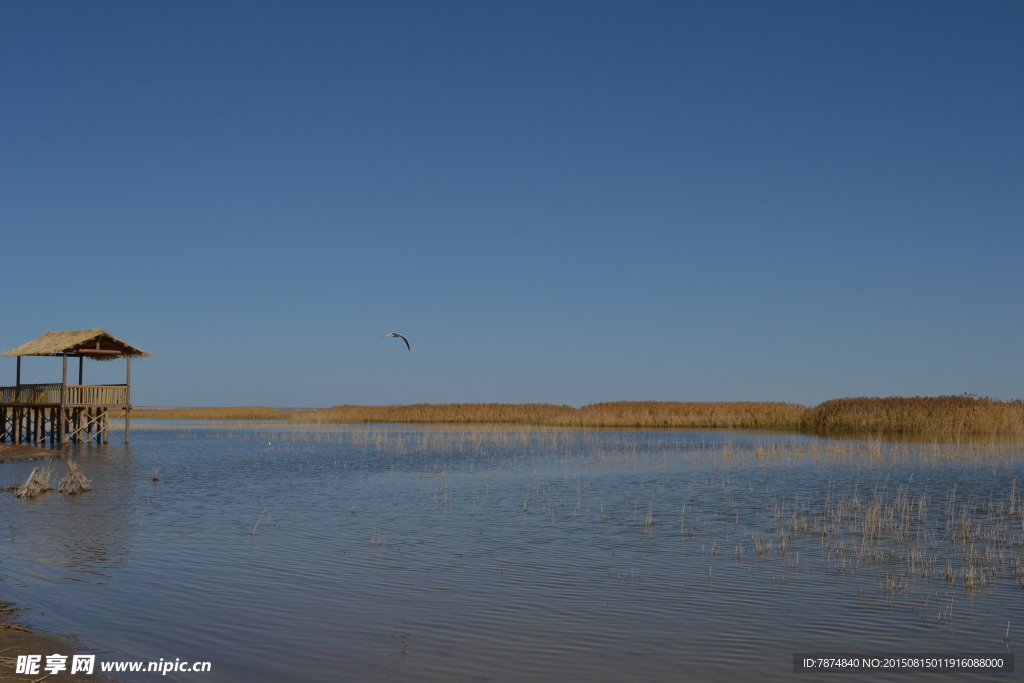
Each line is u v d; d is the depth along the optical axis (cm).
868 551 1608
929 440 4797
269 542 1695
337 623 1135
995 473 2892
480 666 976
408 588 1323
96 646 1020
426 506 2220
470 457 3822
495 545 1678
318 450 4266
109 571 1414
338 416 9269
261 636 1075
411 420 8869
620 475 2977
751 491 2502
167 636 1068
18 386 4722
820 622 1155
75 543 1656
